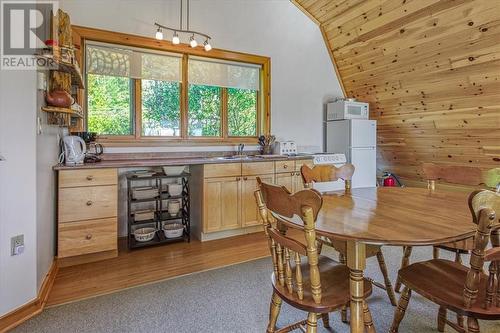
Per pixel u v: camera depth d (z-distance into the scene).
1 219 1.73
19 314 1.80
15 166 1.80
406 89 3.94
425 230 1.29
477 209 1.18
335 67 4.80
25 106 1.85
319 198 1.17
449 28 3.01
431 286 1.42
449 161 4.32
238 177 3.47
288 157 3.86
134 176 3.09
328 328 1.79
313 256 1.23
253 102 4.32
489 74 3.01
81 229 2.65
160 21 3.50
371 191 2.23
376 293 2.19
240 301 2.05
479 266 1.20
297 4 4.39
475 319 1.28
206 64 3.85
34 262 1.91
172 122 3.71
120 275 2.46
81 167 2.63
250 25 4.09
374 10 3.57
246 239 3.41
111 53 3.30
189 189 3.59
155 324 1.79
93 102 3.29
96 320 1.82
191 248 3.11
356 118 4.53
